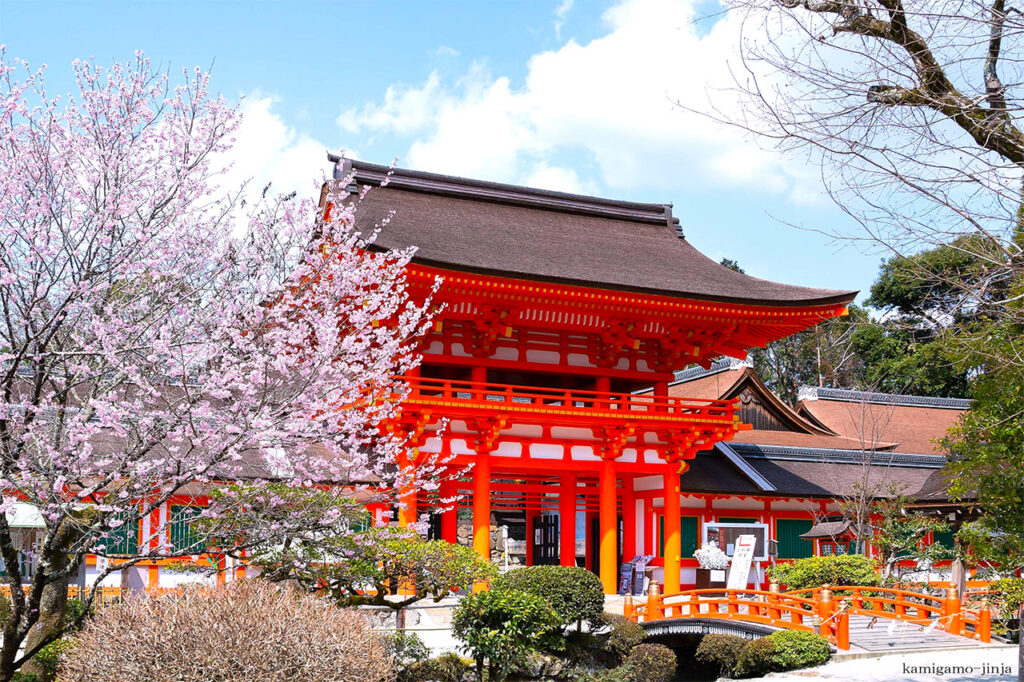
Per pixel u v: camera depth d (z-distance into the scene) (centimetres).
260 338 1420
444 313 3084
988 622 2409
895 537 3459
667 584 3266
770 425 4756
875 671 2059
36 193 1277
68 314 1263
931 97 927
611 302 3067
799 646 2194
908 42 957
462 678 2020
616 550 3312
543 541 3981
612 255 3569
